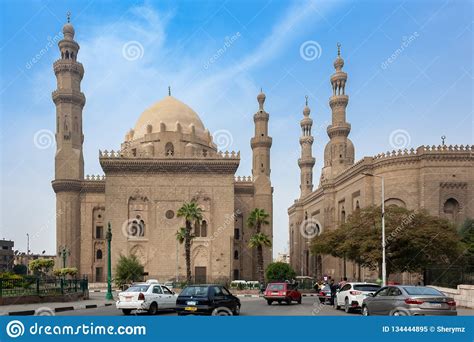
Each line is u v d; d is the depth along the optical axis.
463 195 66.62
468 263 52.81
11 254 138.12
